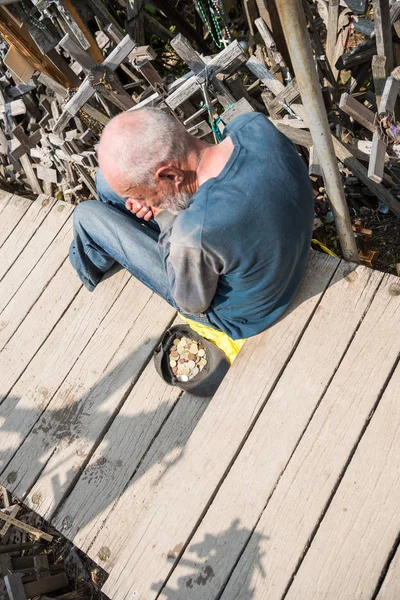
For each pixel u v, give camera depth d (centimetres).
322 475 199
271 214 174
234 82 283
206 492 206
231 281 196
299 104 279
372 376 210
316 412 209
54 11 291
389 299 221
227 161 175
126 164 173
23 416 262
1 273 306
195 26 397
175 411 245
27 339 280
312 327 223
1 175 402
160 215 190
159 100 282
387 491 191
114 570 202
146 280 241
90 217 243
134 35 369
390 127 243
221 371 237
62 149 335
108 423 250
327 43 318
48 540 292
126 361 259
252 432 212
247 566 192
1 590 262
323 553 188
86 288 283
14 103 357
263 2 262
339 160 310
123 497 235
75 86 320
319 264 234
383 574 181
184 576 195
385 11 240
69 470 246
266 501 200
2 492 319
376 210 330
